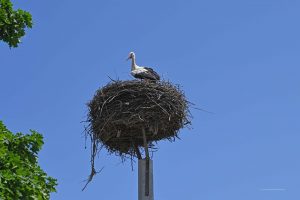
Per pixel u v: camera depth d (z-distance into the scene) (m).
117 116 17.42
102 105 17.61
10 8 15.30
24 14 15.33
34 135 14.63
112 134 17.59
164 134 18.11
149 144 18.05
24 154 14.47
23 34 15.35
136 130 17.55
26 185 13.48
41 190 13.80
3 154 13.58
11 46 15.30
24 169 13.81
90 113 17.97
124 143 17.94
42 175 14.19
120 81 17.98
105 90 17.95
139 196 16.41
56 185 14.25
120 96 17.78
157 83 18.11
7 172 13.20
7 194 13.09
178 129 18.17
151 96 17.70
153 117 17.42
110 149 18.06
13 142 14.46
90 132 17.75
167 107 17.73
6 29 15.17
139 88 17.78
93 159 17.31
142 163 16.69
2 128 14.53
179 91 18.30
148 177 16.53
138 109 17.45
